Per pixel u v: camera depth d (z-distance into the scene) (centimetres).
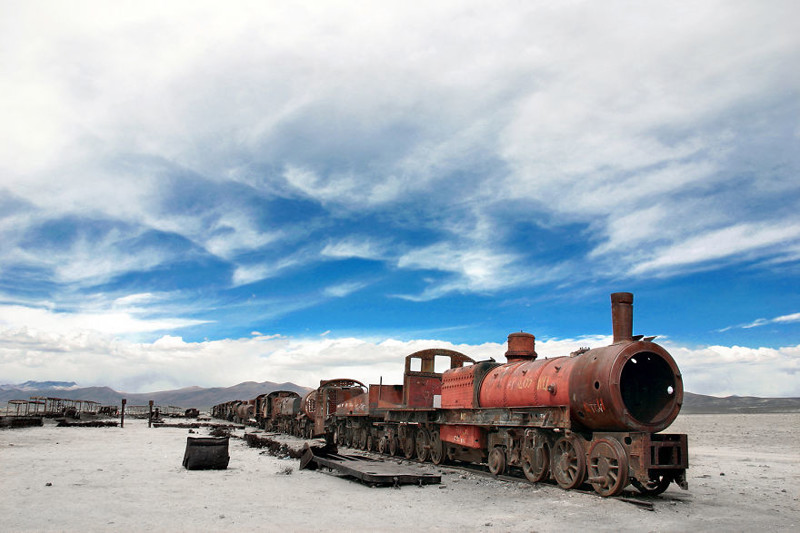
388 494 1459
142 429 4794
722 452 3181
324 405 3662
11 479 1586
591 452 1466
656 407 1462
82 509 1165
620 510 1249
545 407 1598
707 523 1144
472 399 1984
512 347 2005
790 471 2192
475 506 1295
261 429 5603
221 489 1491
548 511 1237
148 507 1206
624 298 1538
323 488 1552
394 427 2641
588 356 1516
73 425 5016
